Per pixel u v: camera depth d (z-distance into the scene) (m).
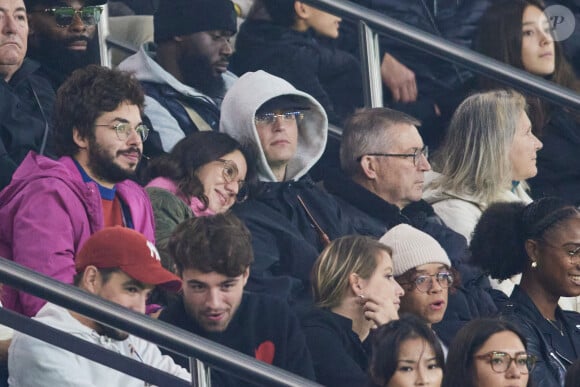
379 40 25.31
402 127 20.97
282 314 18.02
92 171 18.53
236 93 21.00
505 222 20.72
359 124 21.08
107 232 17.16
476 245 20.83
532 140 22.91
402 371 17.41
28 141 19.88
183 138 20.17
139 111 18.75
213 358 15.34
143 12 25.12
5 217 17.86
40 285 14.82
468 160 22.20
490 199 22.11
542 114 24.33
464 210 21.92
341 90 24.83
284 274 19.88
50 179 17.89
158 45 22.64
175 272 18.91
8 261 14.90
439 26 26.19
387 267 18.67
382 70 25.25
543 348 20.09
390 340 17.45
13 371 16.59
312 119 21.50
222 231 17.56
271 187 20.47
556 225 20.47
